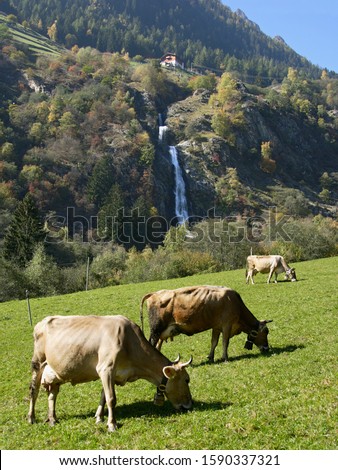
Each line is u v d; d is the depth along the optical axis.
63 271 68.50
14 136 182.12
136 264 74.62
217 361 18.45
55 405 14.23
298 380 14.75
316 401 12.41
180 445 10.91
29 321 35.56
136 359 12.73
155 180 183.25
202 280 51.84
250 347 18.95
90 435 11.93
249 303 31.78
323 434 10.59
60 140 186.12
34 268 65.75
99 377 12.62
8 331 32.12
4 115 196.38
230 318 18.16
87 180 172.88
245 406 12.75
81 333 12.66
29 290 63.81
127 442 11.30
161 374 12.88
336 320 23.84
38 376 13.46
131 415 13.16
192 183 195.25
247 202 188.75
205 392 14.52
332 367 15.85
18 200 145.75
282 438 10.69
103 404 12.82
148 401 14.43
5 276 63.81
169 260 71.50
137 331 12.94
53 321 13.26
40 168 162.38
